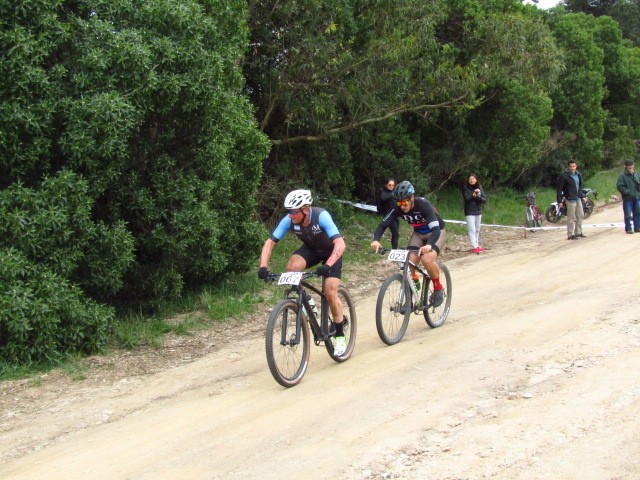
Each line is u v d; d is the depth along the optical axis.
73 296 8.30
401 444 5.21
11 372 7.79
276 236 7.25
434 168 21.55
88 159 8.46
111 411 6.81
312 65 14.55
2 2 8.07
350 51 15.32
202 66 9.35
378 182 19.59
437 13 15.77
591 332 7.65
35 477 5.33
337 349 7.45
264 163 16.47
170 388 7.42
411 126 20.81
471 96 16.61
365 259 14.80
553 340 7.52
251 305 10.84
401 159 19.36
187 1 9.62
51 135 8.61
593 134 30.84
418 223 8.38
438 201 22.09
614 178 33.81
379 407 6.03
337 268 7.30
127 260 8.91
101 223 8.84
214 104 9.66
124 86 8.77
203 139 9.92
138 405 6.94
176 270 10.32
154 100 9.21
